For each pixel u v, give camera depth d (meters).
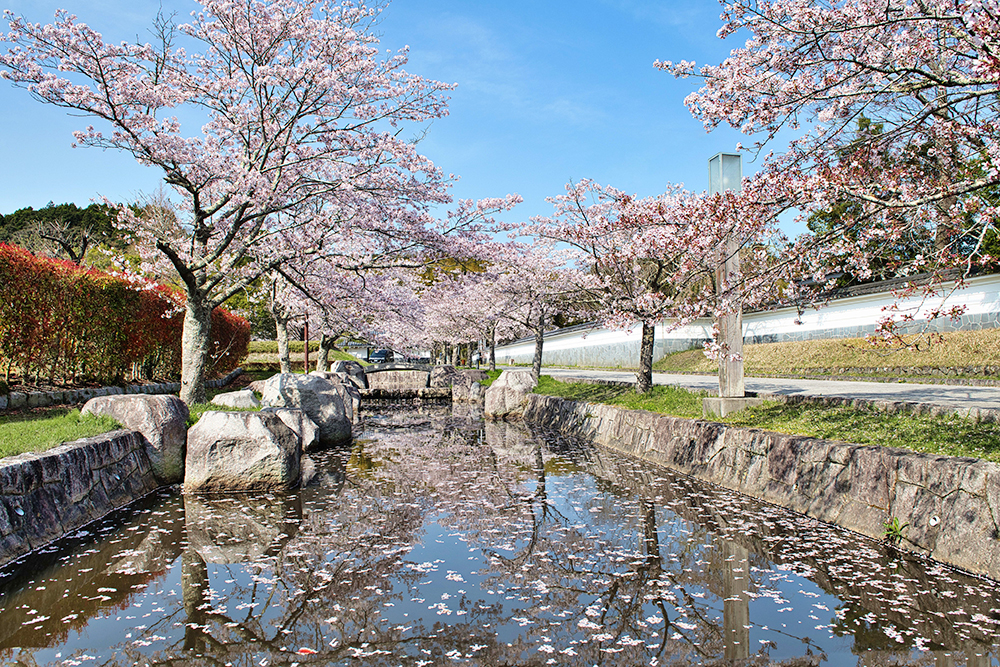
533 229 12.87
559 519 6.39
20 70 7.64
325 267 12.40
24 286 8.99
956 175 5.34
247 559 5.09
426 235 11.45
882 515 5.18
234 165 9.44
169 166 8.84
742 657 3.33
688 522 6.06
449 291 13.99
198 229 10.03
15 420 7.72
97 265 25.30
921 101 5.52
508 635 3.67
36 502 5.26
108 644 3.53
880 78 5.50
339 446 12.13
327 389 12.77
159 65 9.45
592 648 3.48
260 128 9.88
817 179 4.80
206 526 6.04
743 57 5.86
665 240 7.27
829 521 5.69
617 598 4.24
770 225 5.71
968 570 4.30
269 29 9.63
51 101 7.89
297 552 5.27
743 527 5.75
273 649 3.49
